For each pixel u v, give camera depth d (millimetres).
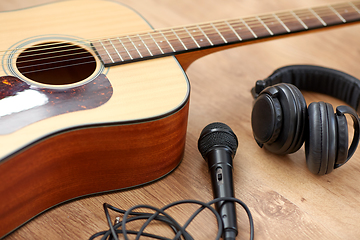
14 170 879
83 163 1009
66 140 937
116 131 966
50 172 972
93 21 1325
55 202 1054
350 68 1650
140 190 1131
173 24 1825
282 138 1068
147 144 1027
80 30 1277
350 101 1339
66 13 1351
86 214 1061
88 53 1235
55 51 1194
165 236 1004
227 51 1700
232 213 956
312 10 1493
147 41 1237
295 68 1346
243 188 1138
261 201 1104
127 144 1006
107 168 1048
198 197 1117
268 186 1147
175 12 1913
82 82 1052
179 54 1205
